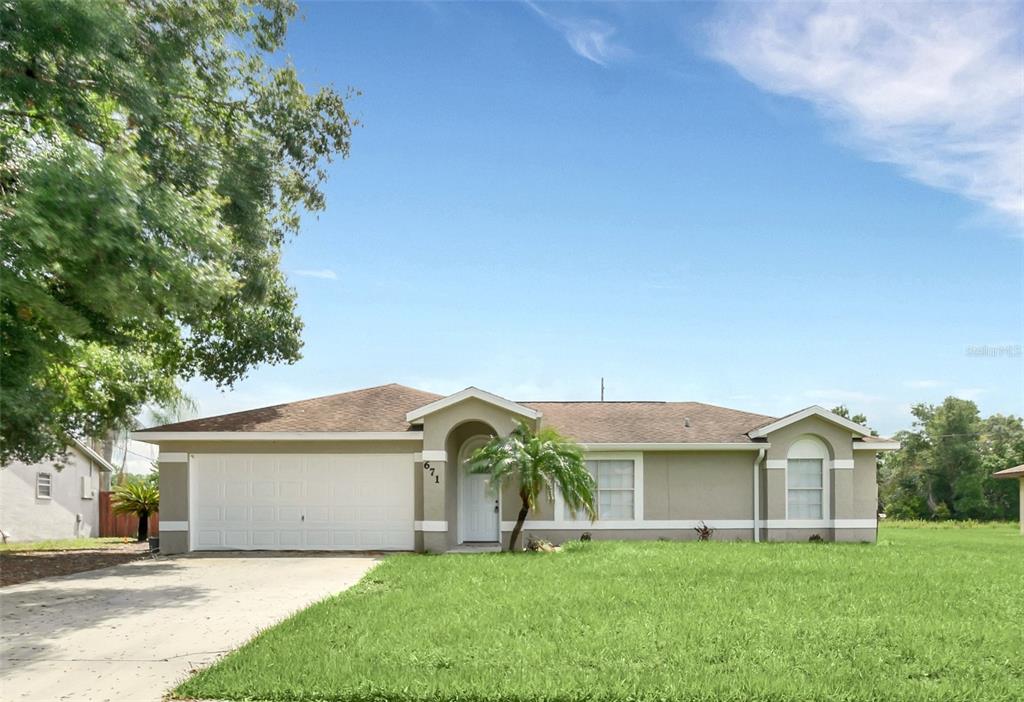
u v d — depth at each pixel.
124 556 20.86
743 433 24.12
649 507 23.47
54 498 32.06
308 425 21.80
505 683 7.70
